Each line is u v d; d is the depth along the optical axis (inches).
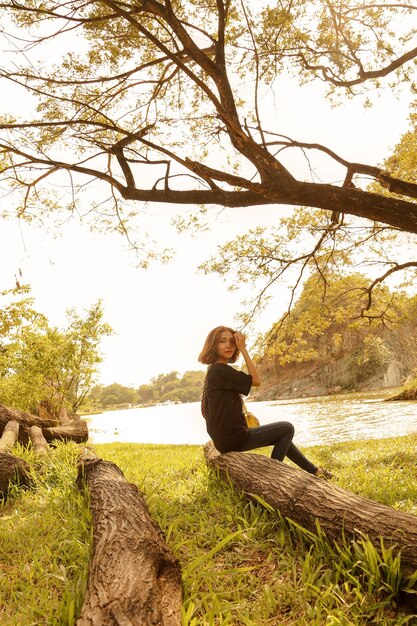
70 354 690.8
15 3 226.2
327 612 88.7
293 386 2512.3
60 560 121.8
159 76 313.3
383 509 111.5
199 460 272.2
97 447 532.4
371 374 2290.8
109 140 295.1
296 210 365.4
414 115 318.7
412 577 88.7
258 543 124.6
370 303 387.5
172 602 87.1
